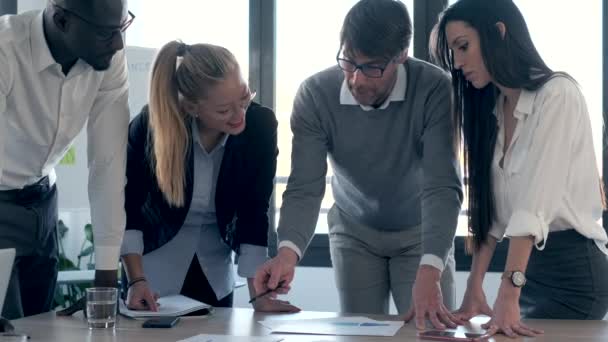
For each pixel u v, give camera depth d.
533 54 2.05
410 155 2.48
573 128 1.96
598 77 3.73
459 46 2.08
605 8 3.69
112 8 2.09
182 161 2.29
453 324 2.00
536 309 2.18
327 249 4.07
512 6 2.06
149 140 2.34
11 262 1.84
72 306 2.24
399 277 2.71
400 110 2.42
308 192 2.39
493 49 2.03
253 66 4.14
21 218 2.43
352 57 2.23
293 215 2.34
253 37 4.14
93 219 2.32
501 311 1.88
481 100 2.16
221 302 2.55
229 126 2.25
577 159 2.01
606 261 2.11
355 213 2.70
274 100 4.13
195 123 2.35
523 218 1.93
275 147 2.43
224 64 2.21
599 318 2.13
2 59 2.19
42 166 2.44
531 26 3.75
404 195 2.58
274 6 4.12
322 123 2.49
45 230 2.53
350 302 2.76
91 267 3.75
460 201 2.31
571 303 2.11
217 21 4.23
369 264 2.73
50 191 2.56
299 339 1.84
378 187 2.57
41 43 2.21
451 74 2.21
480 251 2.20
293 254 2.27
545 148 1.94
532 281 2.18
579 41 3.74
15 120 2.31
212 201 2.42
